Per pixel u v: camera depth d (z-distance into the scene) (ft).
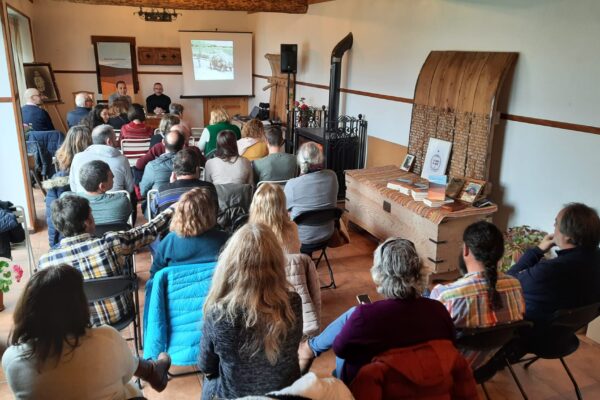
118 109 18.98
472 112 12.17
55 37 27.99
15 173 14.48
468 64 12.45
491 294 5.95
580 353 9.41
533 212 11.47
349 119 18.28
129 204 9.74
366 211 14.15
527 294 7.12
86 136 12.60
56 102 25.00
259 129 14.43
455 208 11.29
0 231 9.48
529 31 11.05
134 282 7.44
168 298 7.01
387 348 4.91
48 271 4.45
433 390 4.76
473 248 6.04
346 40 18.43
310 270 7.69
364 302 6.27
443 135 13.26
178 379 8.38
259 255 4.81
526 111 11.35
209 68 30.40
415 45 15.03
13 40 23.41
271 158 12.49
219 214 9.71
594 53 9.68
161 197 9.46
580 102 10.06
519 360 7.87
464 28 12.97
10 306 10.46
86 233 7.16
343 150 18.02
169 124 15.23
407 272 5.05
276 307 4.84
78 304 4.44
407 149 15.71
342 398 4.15
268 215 7.77
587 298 7.02
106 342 4.65
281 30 25.89
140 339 9.02
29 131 17.47
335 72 18.58
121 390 4.79
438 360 4.79
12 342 4.34
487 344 6.00
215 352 5.11
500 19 11.79
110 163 11.54
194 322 7.13
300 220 10.41
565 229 7.01
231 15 30.86
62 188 11.93
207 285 7.08
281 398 3.98
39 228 15.15
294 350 5.10
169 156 11.98
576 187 10.34
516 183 11.86
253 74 31.40
